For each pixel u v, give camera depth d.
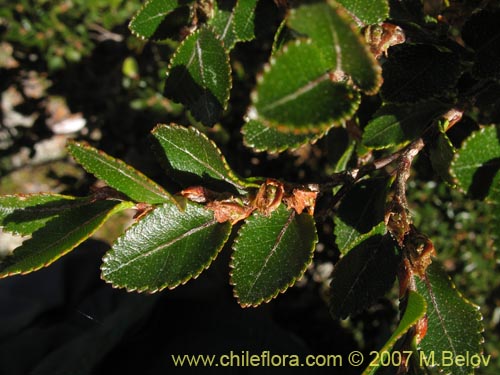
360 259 0.10
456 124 0.12
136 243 0.09
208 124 0.11
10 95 0.41
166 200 0.09
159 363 0.22
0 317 0.25
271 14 0.11
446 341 0.10
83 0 0.25
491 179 0.08
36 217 0.09
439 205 0.25
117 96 0.25
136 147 0.24
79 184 0.25
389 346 0.08
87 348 0.21
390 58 0.10
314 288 0.27
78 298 0.26
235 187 0.10
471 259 0.26
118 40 0.26
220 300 0.24
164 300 0.24
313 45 0.07
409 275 0.09
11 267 0.09
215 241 0.09
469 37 0.10
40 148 0.45
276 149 0.09
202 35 0.10
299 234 0.10
